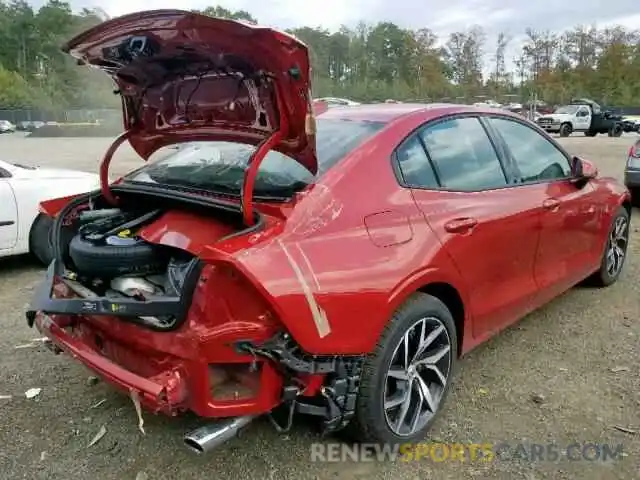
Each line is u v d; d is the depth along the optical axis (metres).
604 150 21.14
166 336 2.52
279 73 2.44
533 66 77.25
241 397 2.53
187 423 3.23
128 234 2.97
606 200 4.92
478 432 3.17
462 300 3.25
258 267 2.37
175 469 2.85
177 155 3.69
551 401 3.47
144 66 2.87
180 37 2.49
